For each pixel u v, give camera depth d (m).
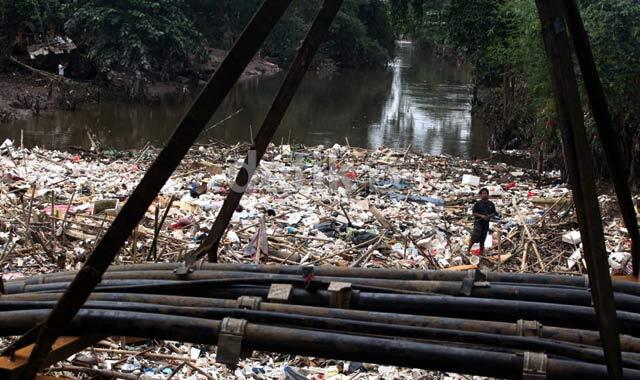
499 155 28.78
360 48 67.88
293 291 5.16
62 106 36.44
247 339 4.29
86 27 42.06
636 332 4.78
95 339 4.67
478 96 46.69
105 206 13.37
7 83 37.97
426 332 4.21
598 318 3.46
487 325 4.56
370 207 14.25
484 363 4.07
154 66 46.34
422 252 11.51
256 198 15.42
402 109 41.53
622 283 5.37
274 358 7.62
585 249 3.47
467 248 12.78
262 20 3.81
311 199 15.72
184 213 13.58
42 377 4.54
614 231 14.29
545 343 4.09
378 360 4.19
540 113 21.89
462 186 19.67
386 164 23.03
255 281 5.21
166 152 3.79
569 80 3.45
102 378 6.65
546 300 5.11
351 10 68.62
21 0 38.03
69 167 18.80
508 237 13.39
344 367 7.44
